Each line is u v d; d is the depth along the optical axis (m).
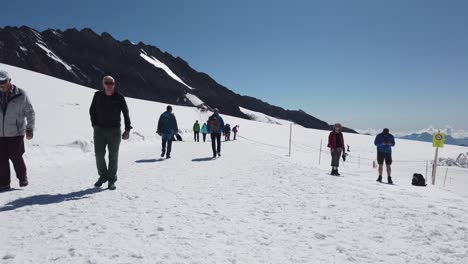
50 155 10.98
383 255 3.56
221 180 8.11
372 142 63.53
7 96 6.25
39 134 13.98
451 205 6.36
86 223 4.31
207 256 3.38
